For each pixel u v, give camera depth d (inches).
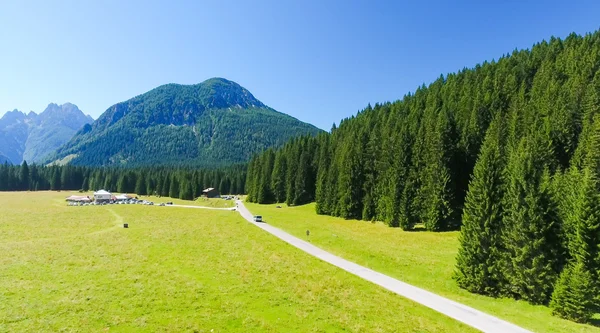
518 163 1199.6
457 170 2655.0
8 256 1344.7
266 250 1676.9
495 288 1167.0
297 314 873.5
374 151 3284.9
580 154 1887.3
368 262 1513.3
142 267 1254.9
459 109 3326.8
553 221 1085.8
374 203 3009.4
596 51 3058.6
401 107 4451.3
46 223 2434.8
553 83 2738.7
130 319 784.3
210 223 2684.5
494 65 4338.1
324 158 4311.0
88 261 1310.3
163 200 5782.5
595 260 960.9
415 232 2324.1
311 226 2564.0
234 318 822.5
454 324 875.4
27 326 725.3
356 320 859.4
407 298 1066.1
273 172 5029.5
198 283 1083.3
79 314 798.5
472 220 1250.0
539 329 861.8
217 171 7578.7
